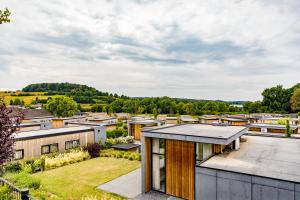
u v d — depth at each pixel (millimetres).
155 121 31312
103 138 24562
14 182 10906
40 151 18406
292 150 11859
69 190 12547
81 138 22078
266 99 77500
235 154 11109
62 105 56000
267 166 9203
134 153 20469
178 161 11703
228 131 12422
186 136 10938
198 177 9305
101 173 15781
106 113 71625
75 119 38875
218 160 10125
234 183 8469
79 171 16234
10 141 9555
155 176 12562
